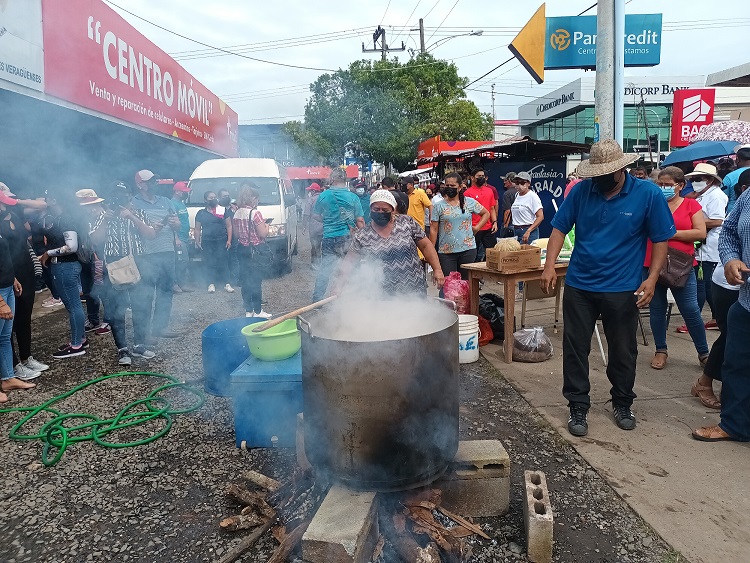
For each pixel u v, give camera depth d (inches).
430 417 77.4
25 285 167.5
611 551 81.4
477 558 80.6
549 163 370.0
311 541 69.4
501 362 171.2
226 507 96.3
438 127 890.1
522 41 305.3
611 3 213.5
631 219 113.2
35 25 184.7
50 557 84.3
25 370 167.6
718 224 164.2
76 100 212.1
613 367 120.9
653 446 112.7
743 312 107.7
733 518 87.7
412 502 82.5
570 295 121.0
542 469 105.2
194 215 317.1
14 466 113.9
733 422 112.1
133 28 269.4
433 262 131.3
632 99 928.3
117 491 102.8
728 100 904.9
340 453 76.9
